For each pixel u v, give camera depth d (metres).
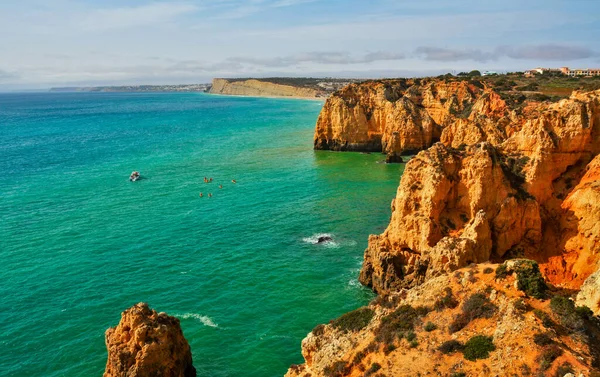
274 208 83.88
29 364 41.03
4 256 63.12
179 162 127.69
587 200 46.09
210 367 40.56
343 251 64.25
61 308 50.03
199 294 52.94
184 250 65.19
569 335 25.33
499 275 29.77
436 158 49.94
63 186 101.31
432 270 44.44
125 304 50.84
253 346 43.34
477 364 24.86
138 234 71.50
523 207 48.12
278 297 52.19
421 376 25.16
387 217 77.25
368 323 31.53
